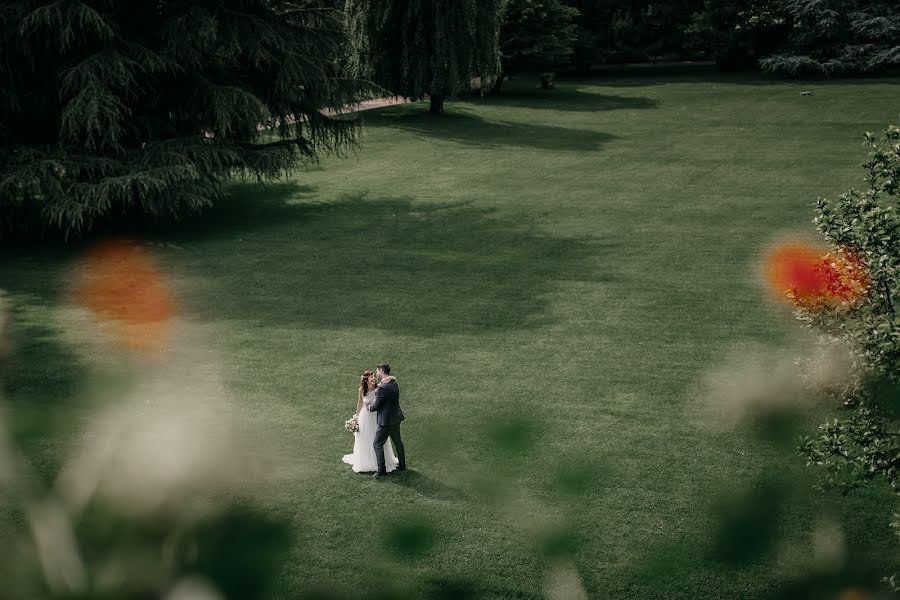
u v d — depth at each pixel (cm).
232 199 2842
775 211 2591
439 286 1941
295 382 1399
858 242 874
